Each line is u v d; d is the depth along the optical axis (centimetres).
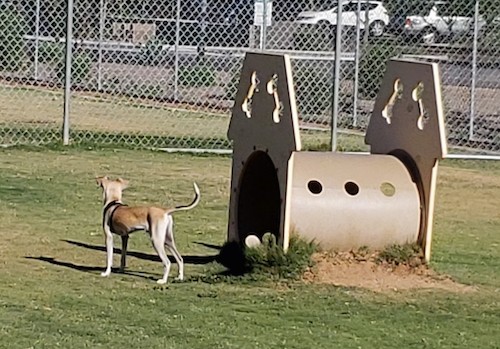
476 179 1493
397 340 719
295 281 864
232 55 1964
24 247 966
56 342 679
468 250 1040
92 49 2053
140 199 1205
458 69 2258
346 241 892
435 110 892
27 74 2062
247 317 761
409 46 2089
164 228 856
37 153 1501
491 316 795
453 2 2109
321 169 907
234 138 973
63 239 1005
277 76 884
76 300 790
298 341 705
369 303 816
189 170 1430
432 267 924
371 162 929
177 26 1902
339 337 720
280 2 2233
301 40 2081
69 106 1606
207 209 1184
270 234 898
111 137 1653
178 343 689
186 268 919
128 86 2031
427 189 905
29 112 1847
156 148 1594
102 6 1972
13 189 1231
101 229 1055
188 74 2034
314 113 1933
